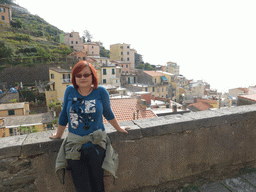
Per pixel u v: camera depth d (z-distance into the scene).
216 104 42.38
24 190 1.86
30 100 37.91
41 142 1.80
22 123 20.89
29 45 50.91
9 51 42.88
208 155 2.57
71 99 1.55
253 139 2.82
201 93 60.75
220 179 2.66
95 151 1.58
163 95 50.66
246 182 2.57
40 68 45.38
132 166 2.19
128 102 17.45
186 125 2.36
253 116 2.76
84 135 1.53
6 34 52.62
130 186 2.23
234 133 2.67
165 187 2.43
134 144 2.15
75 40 64.69
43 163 1.86
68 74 33.59
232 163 2.73
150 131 2.19
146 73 50.28
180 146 2.40
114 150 1.95
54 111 26.28
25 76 43.69
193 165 2.52
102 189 1.76
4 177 1.79
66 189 1.96
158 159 2.31
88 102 1.53
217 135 2.57
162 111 23.08
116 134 2.04
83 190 1.61
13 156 1.77
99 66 41.72
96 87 1.60
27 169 1.84
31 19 87.50
